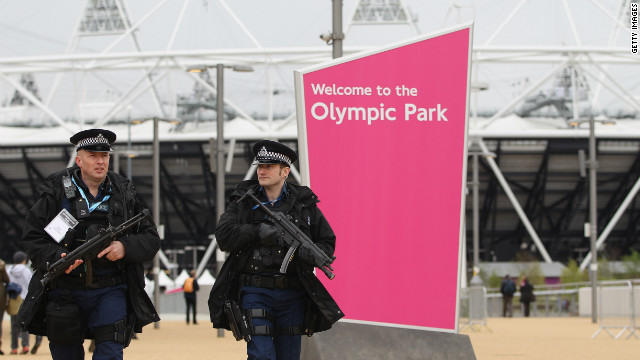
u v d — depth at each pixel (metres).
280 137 113.62
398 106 19.97
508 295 78.25
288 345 13.34
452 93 20.08
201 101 122.19
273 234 12.70
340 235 19.64
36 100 111.00
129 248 12.28
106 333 12.32
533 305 84.00
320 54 105.06
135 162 121.06
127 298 12.70
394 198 19.81
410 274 19.67
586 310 76.81
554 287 103.56
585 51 105.81
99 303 12.39
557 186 126.88
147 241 12.52
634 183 125.62
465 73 20.14
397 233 19.73
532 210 132.75
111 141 12.84
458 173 19.94
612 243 142.38
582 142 117.25
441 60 20.12
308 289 13.03
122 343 12.45
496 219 136.00
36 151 120.00
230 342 40.47
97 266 12.37
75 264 11.95
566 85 123.38
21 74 122.19
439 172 19.92
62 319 12.21
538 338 42.25
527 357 30.19
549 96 123.06
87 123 124.44
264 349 12.77
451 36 20.19
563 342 38.84
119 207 12.66
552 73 108.00
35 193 128.00
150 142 116.38
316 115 19.72
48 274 11.95
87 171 12.52
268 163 13.19
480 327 51.16
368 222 19.72
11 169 123.19
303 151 19.59
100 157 12.56
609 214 134.00
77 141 12.63
